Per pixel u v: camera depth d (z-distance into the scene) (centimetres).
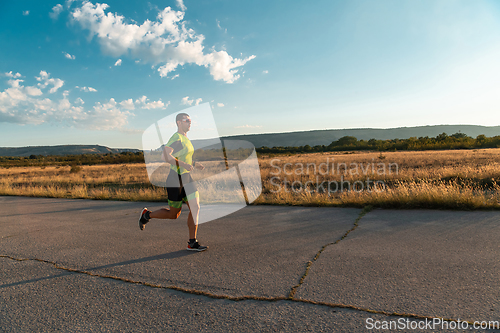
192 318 212
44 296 260
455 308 207
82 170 4034
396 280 258
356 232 429
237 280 277
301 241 398
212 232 474
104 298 252
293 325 195
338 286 252
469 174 1179
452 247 339
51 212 775
